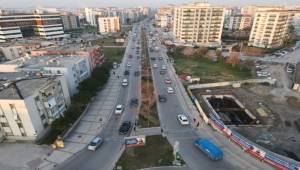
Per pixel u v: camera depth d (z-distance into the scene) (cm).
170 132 4819
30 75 5750
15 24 15412
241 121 5519
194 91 7238
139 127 5016
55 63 6544
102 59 10075
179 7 15725
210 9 14338
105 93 6981
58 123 4772
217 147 4269
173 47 14000
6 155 4153
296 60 11256
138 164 3862
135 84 7744
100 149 4306
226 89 7419
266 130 4925
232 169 3728
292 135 4731
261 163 3853
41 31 16900
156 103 6234
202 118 5384
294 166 3466
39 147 4375
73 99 5841
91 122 5262
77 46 9538
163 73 8938
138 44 15862
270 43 14250
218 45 14762
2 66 6712
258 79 7981
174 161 3872
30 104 4275
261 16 14050
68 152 4231
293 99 6506
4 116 4331
